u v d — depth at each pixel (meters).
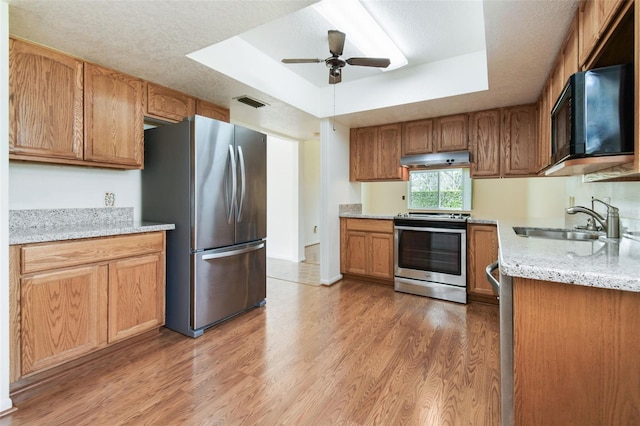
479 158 3.41
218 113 3.21
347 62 2.37
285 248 5.57
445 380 1.81
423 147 3.73
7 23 1.58
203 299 2.45
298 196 5.27
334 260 3.97
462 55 2.86
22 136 1.84
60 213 2.24
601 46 1.29
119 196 2.59
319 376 1.86
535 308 1.03
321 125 3.83
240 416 1.52
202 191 2.44
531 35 1.82
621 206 1.81
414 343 2.28
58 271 1.80
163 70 2.40
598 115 1.21
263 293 3.09
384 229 3.76
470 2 2.06
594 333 0.95
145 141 2.70
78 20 1.75
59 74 2.02
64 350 1.83
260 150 3.02
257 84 2.80
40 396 1.67
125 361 2.03
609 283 0.87
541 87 2.68
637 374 0.91
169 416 1.52
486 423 1.46
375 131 4.08
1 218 1.56
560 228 2.27
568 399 0.99
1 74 1.56
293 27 2.41
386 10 2.16
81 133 2.14
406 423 1.47
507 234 1.83
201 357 2.09
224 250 2.63
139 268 2.23
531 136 3.15
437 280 3.34
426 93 3.05
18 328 1.64
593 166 1.43
